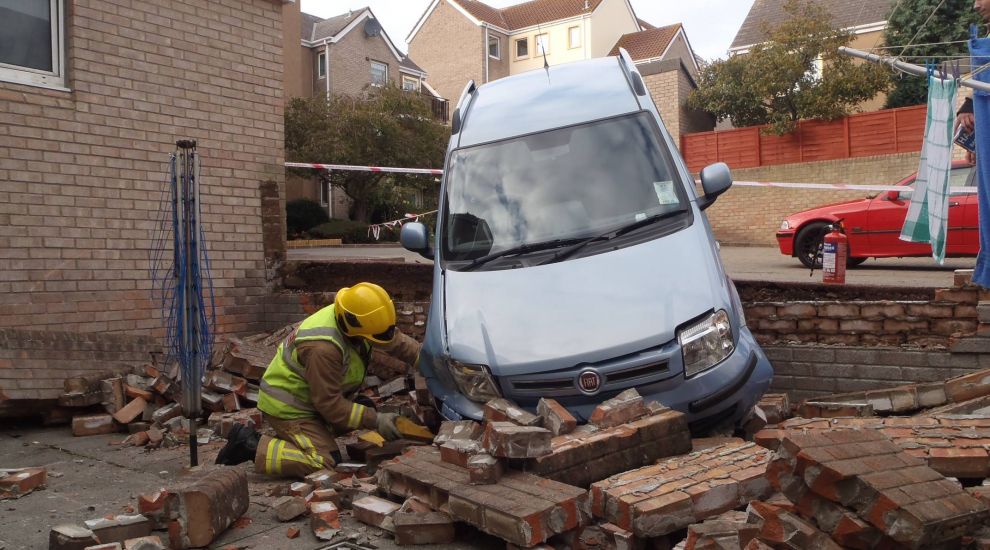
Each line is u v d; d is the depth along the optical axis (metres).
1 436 6.61
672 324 4.44
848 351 5.94
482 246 5.41
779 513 3.11
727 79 25.81
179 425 6.42
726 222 24.12
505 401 4.41
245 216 8.93
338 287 9.12
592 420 4.27
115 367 7.41
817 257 11.87
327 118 27.84
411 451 4.69
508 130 6.10
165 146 8.20
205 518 3.88
